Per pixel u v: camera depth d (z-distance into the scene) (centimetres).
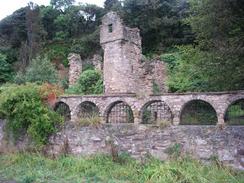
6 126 1927
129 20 4406
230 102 1437
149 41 4428
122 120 1833
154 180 1295
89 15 5591
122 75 2112
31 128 1773
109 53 2180
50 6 5681
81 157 1652
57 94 1869
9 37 5234
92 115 1797
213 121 1653
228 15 1503
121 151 1582
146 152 1529
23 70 3794
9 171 1595
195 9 1950
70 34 5350
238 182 1234
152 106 1858
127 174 1404
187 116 1734
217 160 1377
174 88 2509
